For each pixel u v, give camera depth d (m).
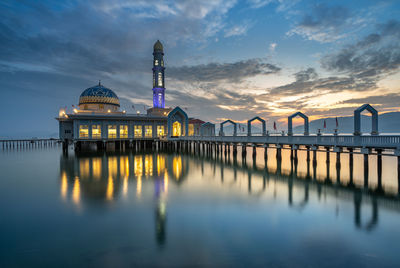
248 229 11.15
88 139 51.59
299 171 26.08
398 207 14.05
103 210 14.02
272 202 15.27
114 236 10.62
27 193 17.81
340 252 9.05
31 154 48.28
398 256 8.75
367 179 21.69
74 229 11.38
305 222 11.92
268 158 38.34
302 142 28.28
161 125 58.72
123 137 54.78
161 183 20.97
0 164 33.50
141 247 9.60
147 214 13.30
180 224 11.82
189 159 37.50
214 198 16.28
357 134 22.00
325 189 18.44
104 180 22.27
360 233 10.62
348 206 14.32
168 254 9.04
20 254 9.16
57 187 19.67
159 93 71.12
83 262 8.59
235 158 38.41
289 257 8.73
